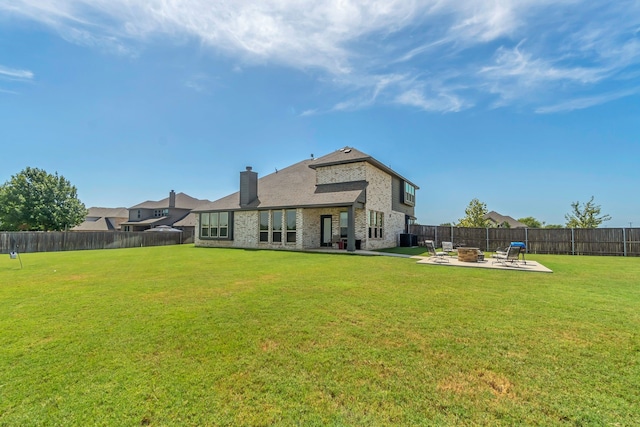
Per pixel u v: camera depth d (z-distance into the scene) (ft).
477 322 15.51
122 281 27.02
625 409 8.46
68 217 124.36
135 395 9.21
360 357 11.63
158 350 12.30
